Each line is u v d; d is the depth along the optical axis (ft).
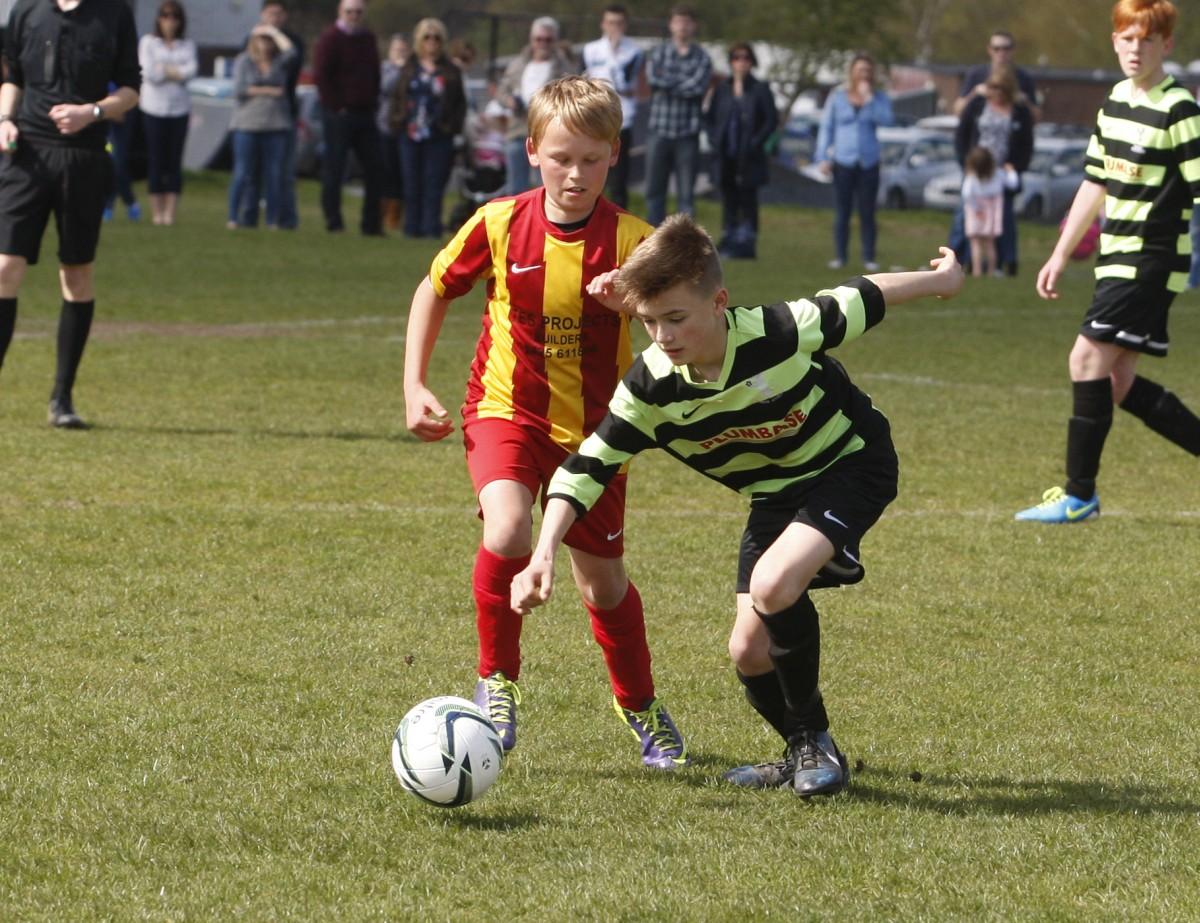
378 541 70.54
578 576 46.44
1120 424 107.24
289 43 219.41
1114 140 78.38
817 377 42.68
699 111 197.47
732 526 75.66
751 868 38.42
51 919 34.94
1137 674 55.88
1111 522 78.79
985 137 204.03
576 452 45.19
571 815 41.96
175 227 217.15
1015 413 108.37
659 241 39.68
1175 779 45.52
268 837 39.78
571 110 44.34
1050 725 50.31
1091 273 224.12
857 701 52.26
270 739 46.88
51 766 44.11
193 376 112.37
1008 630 60.70
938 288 43.96
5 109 88.22
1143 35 76.95
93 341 126.72
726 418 41.96
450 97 212.64
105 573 64.03
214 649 55.31
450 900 36.32
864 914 35.91
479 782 41.24
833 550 42.16
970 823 41.86
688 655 57.00
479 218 46.93
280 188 222.69
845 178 198.49
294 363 119.55
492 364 47.70
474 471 47.06
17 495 76.07
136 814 40.93
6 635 55.83
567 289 46.11
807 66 475.31
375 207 218.59
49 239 204.23
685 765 46.37
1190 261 78.59
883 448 44.32
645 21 379.14
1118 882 37.99
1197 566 70.54
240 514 74.08
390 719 49.08
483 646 47.24
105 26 88.38
